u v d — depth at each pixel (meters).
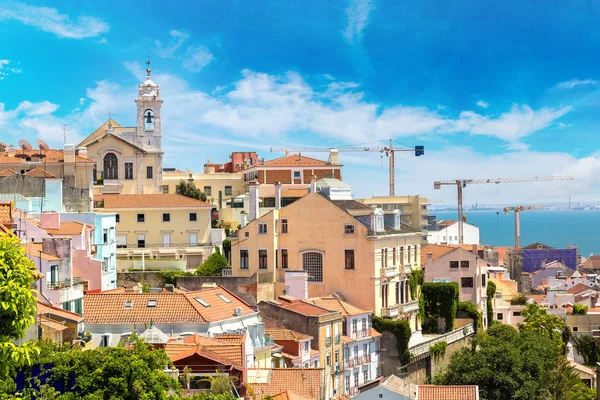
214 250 168.00
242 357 74.94
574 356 171.75
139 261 155.38
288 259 136.75
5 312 48.66
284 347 104.81
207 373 70.56
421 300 143.38
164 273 141.75
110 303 94.75
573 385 126.50
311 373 81.06
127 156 190.75
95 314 93.12
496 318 180.38
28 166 164.88
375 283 131.12
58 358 57.22
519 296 191.12
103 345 91.12
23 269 49.88
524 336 137.62
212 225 184.00
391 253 137.00
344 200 141.50
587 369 154.75
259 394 76.62
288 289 127.75
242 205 197.38
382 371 127.25
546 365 123.12
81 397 55.84
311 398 77.50
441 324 146.62
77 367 56.84
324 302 123.44
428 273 159.38
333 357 113.50
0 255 49.44
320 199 135.12
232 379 69.19
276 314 111.19
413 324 140.00
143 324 92.12
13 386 50.38
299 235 136.25
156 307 94.38
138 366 57.12
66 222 109.19
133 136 195.12
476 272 158.88
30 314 50.06
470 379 114.75
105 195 171.50
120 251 164.62
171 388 60.38
